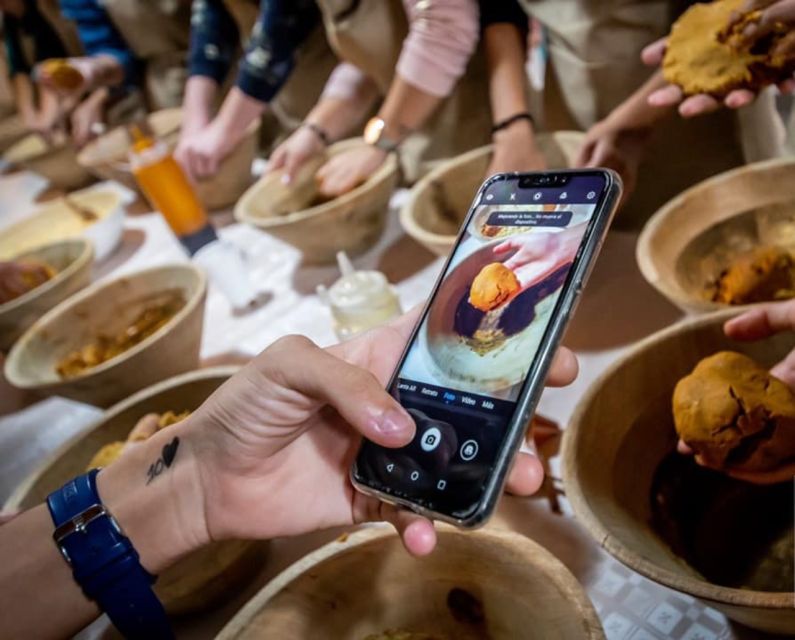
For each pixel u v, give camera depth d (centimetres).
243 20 158
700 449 54
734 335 55
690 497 59
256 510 50
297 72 160
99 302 108
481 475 38
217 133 143
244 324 112
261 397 45
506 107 105
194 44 164
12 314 114
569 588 43
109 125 202
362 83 131
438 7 103
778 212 75
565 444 51
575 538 59
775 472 53
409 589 51
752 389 53
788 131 82
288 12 136
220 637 47
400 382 46
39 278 126
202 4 162
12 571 48
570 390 76
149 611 49
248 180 154
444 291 47
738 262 75
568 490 47
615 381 57
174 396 80
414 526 41
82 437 77
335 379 41
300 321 106
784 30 70
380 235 120
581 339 84
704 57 75
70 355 105
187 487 50
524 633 46
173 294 107
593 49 98
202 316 95
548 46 110
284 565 65
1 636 47
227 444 48
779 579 51
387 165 114
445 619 51
